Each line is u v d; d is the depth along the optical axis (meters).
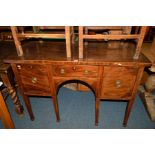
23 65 1.26
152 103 1.83
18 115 1.83
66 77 1.29
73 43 1.51
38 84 1.37
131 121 1.71
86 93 2.19
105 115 1.81
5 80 1.47
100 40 1.60
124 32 1.44
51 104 2.00
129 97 1.37
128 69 1.18
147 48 1.89
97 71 1.21
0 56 1.52
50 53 1.32
